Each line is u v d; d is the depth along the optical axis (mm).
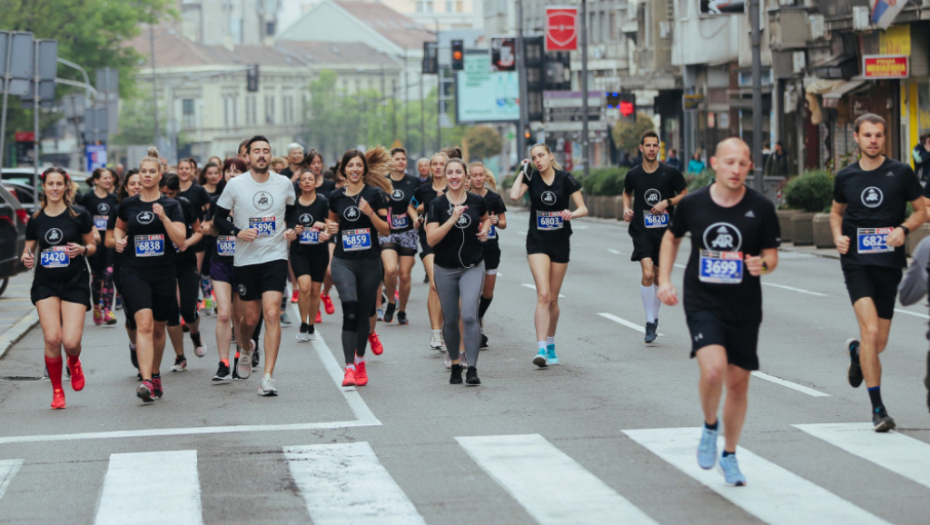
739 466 12586
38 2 94188
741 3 49688
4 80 35156
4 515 11406
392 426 15047
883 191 14531
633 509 11117
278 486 12219
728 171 11469
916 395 16281
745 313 11641
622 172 69000
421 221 21469
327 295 26797
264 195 17547
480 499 11578
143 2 106062
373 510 11289
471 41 187875
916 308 25453
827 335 22234
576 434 14297
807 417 14953
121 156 175000
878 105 52406
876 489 11648
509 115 117438
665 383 17656
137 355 17469
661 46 81062
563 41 89438
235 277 17891
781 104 60375
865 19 47719
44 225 16922
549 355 19656
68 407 17031
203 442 14375
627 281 33562
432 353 21266
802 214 44250
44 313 16891
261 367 20172
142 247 17109
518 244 51000
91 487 12336
